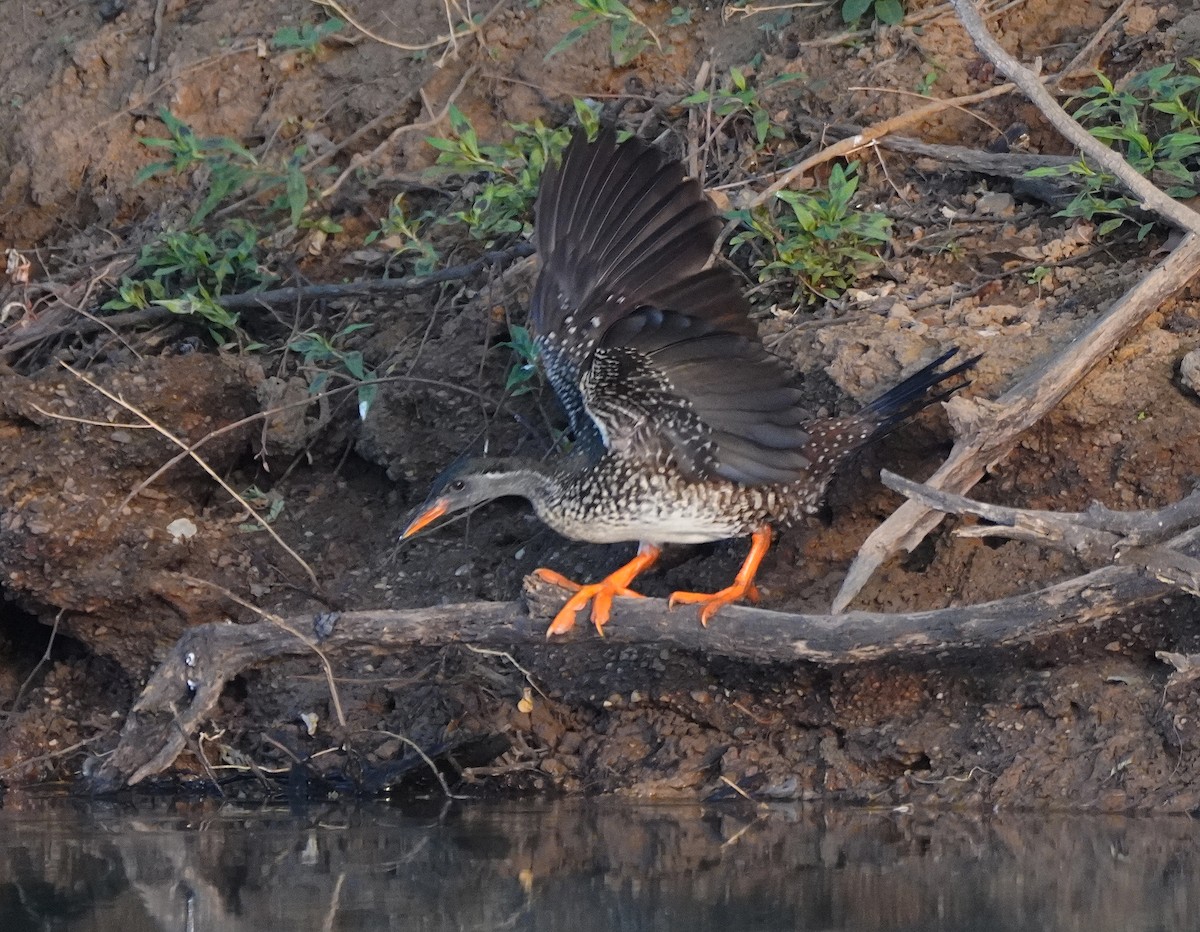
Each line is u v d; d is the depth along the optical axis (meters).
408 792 11.30
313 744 11.54
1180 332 10.92
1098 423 10.68
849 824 9.85
